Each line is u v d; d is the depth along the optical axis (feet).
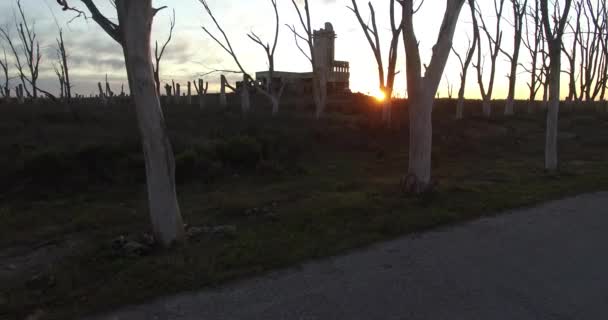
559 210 22.72
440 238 18.25
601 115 88.89
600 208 22.98
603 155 48.19
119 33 16.63
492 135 63.31
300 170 37.55
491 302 12.07
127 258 15.92
